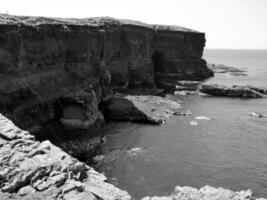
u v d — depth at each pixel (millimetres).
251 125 50906
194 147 39969
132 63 79438
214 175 31531
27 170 15039
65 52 47938
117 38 72562
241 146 40562
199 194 21891
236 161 35344
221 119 54719
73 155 35875
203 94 80125
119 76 72750
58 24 45688
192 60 113250
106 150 38406
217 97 77438
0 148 16891
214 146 40438
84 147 38156
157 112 55781
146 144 40844
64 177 15016
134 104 56469
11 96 34969
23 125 36375
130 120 52500
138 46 83125
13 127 19672
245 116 57125
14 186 13922
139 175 31344
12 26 35750
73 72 49062
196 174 31719
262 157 36688
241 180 30391
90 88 50844
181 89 87188
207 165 34094
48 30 43625
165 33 103312
